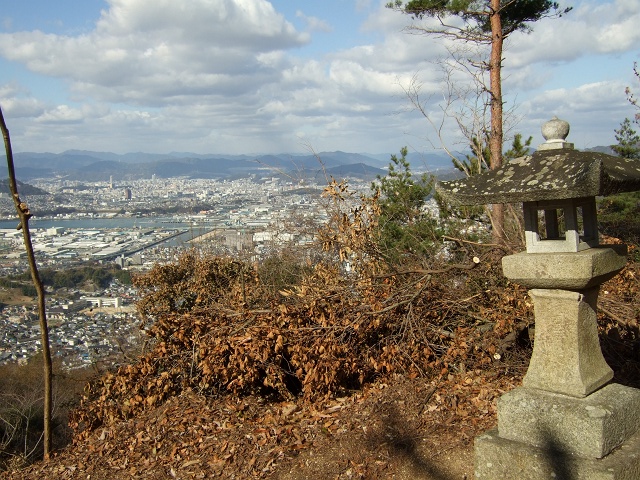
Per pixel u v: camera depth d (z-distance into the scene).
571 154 3.52
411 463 4.45
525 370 5.79
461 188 3.66
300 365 5.99
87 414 6.59
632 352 5.86
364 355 6.24
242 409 5.94
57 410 10.55
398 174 10.31
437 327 6.41
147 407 6.47
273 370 6.07
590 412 3.39
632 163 3.76
